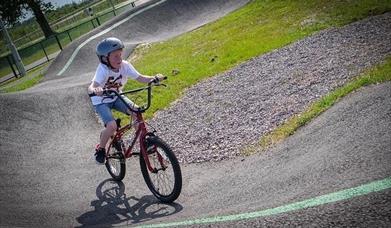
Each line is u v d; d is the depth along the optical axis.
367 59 8.12
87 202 5.79
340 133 4.98
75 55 23.78
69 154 8.41
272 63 10.79
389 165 3.56
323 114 6.00
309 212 3.30
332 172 4.02
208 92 10.25
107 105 5.30
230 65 12.34
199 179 5.70
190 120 8.62
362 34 10.48
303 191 3.85
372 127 4.64
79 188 6.45
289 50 11.48
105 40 4.85
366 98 5.60
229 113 8.17
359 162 3.96
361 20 12.44
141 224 4.50
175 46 20.25
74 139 9.45
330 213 3.15
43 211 5.67
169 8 29.02
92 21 34.78
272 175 4.81
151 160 5.20
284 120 6.74
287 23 16.05
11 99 12.30
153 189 5.24
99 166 7.27
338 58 8.94
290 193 3.96
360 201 3.14
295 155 5.14
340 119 5.39
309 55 10.16
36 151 8.86
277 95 8.12
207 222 3.84
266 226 3.34
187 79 12.09
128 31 26.61
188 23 27.03
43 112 11.61
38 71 24.91
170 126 8.68
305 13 16.73
